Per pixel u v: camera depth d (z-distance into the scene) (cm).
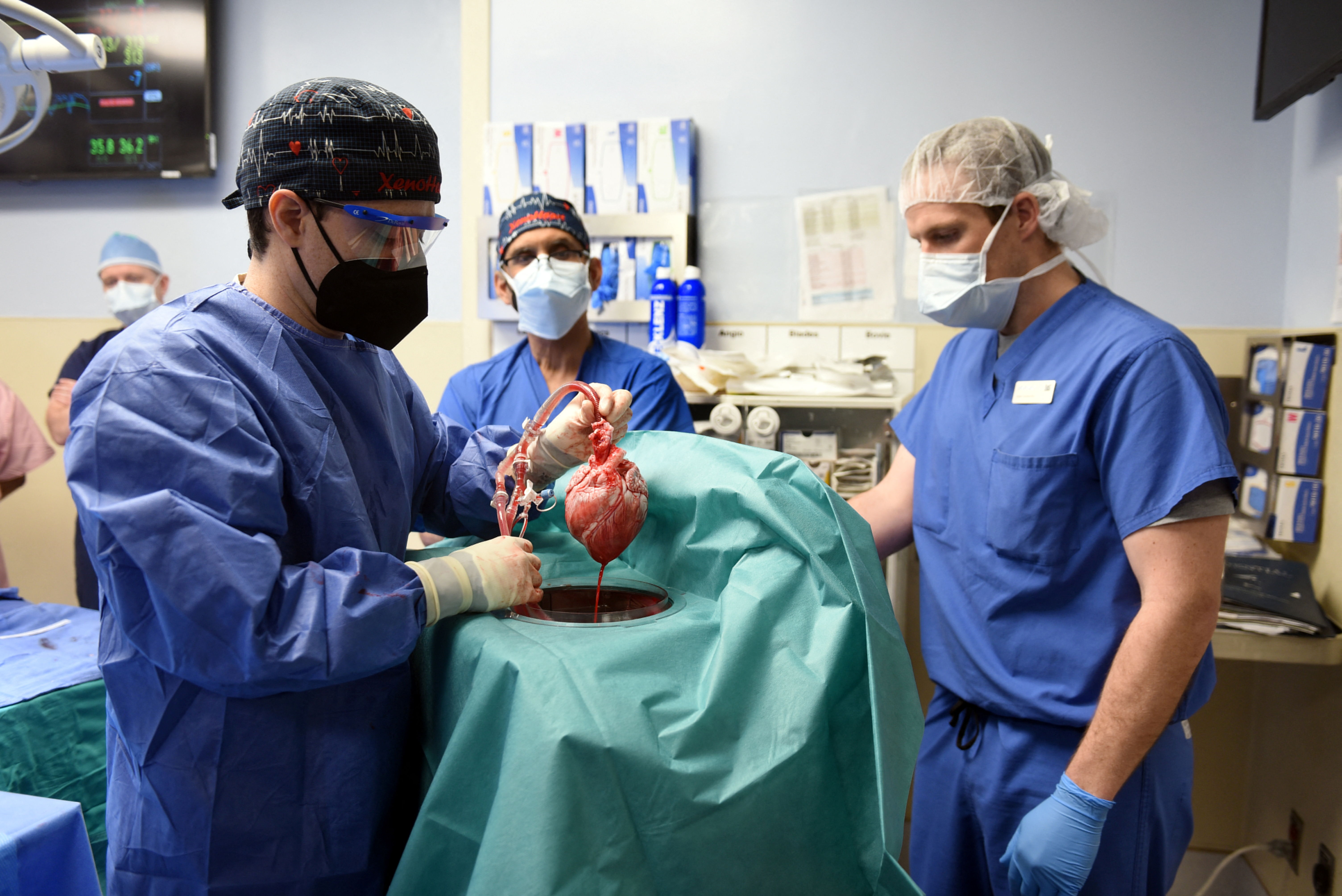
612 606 86
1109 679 106
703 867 66
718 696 70
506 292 172
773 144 227
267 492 71
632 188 224
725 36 227
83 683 121
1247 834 217
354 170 76
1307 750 187
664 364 168
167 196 271
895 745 75
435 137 83
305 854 78
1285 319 208
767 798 68
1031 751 117
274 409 77
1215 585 103
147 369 71
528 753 63
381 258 81
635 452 104
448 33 251
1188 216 211
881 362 215
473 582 79
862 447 224
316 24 257
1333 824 174
